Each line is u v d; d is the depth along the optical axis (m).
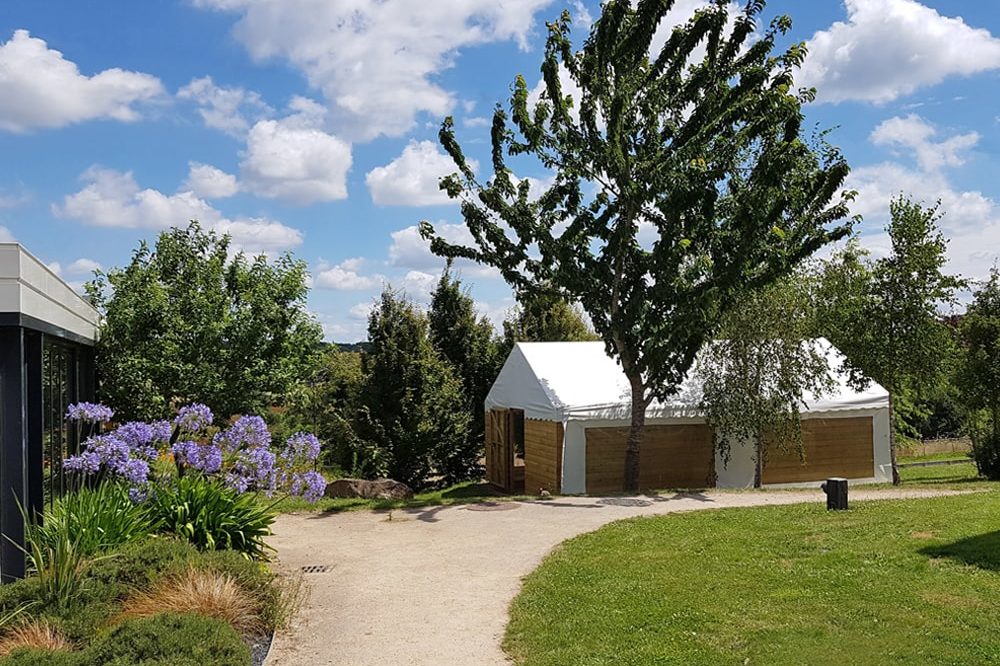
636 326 16.48
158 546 7.49
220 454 9.28
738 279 15.32
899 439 27.58
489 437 22.58
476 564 9.58
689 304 15.39
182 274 16.47
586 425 17.52
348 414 20.97
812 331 18.91
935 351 18.91
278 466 10.05
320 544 10.94
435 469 22.06
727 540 9.95
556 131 16.20
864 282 19.66
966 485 17.19
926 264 18.50
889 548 8.98
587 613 7.14
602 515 12.79
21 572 7.48
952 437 35.34
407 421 20.52
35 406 8.62
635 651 6.10
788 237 16.05
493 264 16.50
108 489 8.96
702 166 14.82
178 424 9.92
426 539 11.19
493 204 16.22
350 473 20.27
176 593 6.60
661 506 13.80
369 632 6.96
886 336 19.00
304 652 6.45
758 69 14.84
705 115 15.55
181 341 15.34
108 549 7.70
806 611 6.84
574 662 5.94
